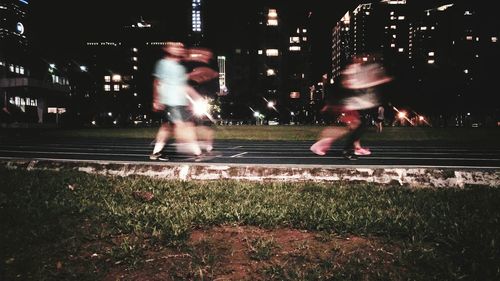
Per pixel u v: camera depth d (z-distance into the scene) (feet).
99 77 498.69
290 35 481.05
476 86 221.66
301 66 479.82
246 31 480.64
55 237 12.19
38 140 62.69
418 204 15.75
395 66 220.02
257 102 459.73
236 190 18.45
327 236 12.43
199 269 10.27
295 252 11.37
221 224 13.58
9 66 313.53
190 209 15.05
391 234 12.42
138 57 519.60
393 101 218.79
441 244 11.64
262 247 11.51
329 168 21.57
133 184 19.83
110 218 14.05
